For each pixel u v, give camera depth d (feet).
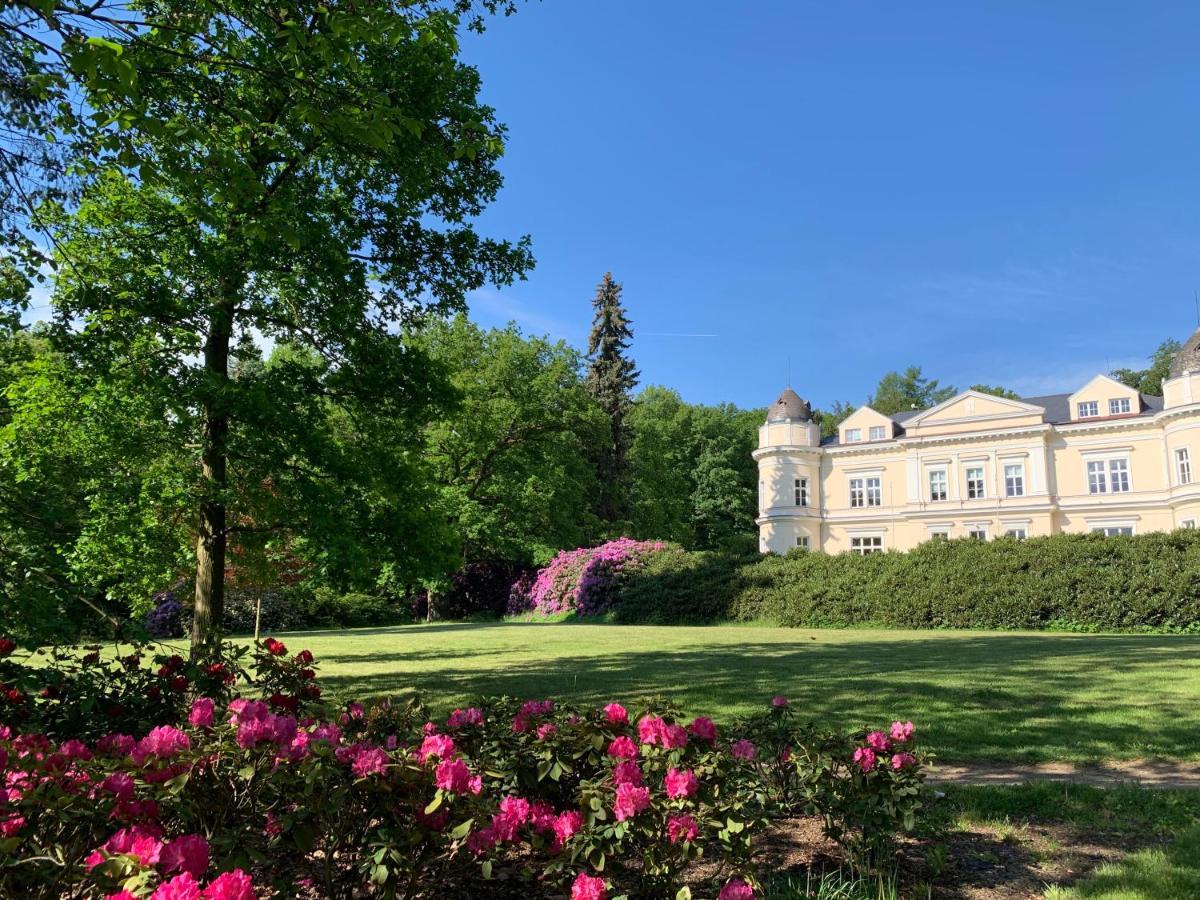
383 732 13.65
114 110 18.24
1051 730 23.54
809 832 14.69
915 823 12.87
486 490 131.44
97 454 31.35
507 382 132.36
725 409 246.47
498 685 34.86
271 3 20.12
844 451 161.27
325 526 32.89
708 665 42.22
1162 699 28.37
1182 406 125.90
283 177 33.19
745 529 201.16
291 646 62.39
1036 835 14.47
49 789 8.32
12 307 24.99
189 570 41.11
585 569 112.37
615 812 9.63
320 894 10.56
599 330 166.20
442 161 34.19
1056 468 141.18
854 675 36.58
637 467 161.89
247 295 36.45
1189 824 14.71
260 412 32.37
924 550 90.89
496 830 9.08
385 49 32.07
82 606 18.37
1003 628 81.10
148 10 21.68
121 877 6.88
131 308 31.94
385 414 39.75
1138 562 78.59
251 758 9.36
